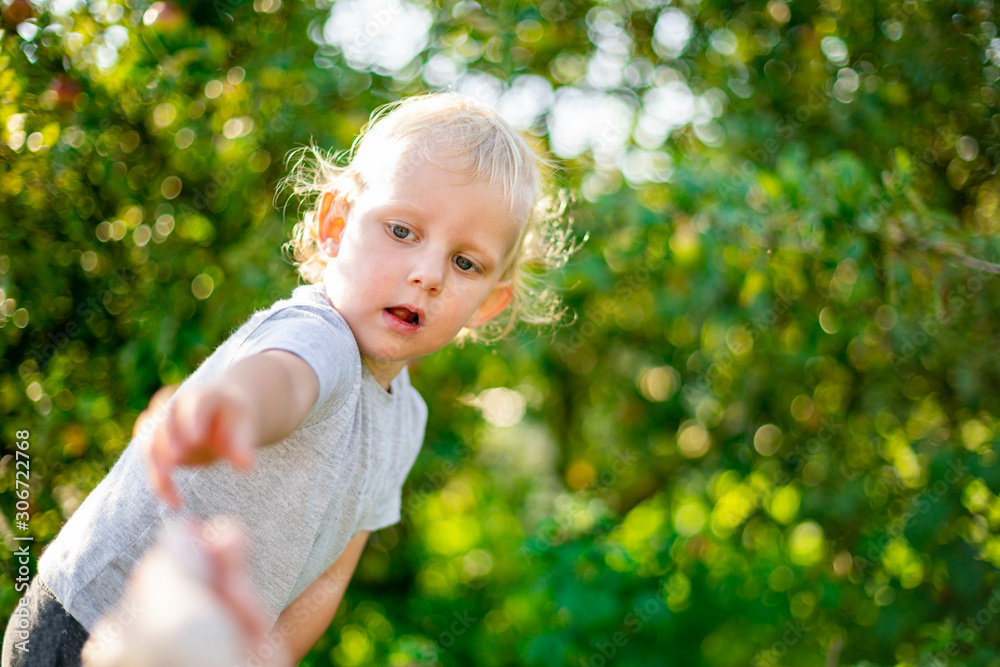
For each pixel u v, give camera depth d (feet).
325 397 2.71
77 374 5.59
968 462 6.44
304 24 6.32
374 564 7.28
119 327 5.73
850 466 7.58
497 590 7.44
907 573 6.97
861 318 7.01
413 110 3.66
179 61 5.39
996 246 5.80
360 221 3.35
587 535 6.81
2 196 5.16
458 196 3.33
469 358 7.18
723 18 7.66
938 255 5.82
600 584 6.31
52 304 5.50
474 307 3.48
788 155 6.38
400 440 4.14
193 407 1.73
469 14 7.27
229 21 5.92
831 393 7.78
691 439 8.73
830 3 7.47
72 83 5.19
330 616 4.33
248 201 6.12
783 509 7.61
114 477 3.43
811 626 6.96
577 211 6.79
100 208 5.63
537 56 7.75
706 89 7.74
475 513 8.15
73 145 5.23
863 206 5.84
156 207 5.76
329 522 3.56
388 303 3.24
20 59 5.02
